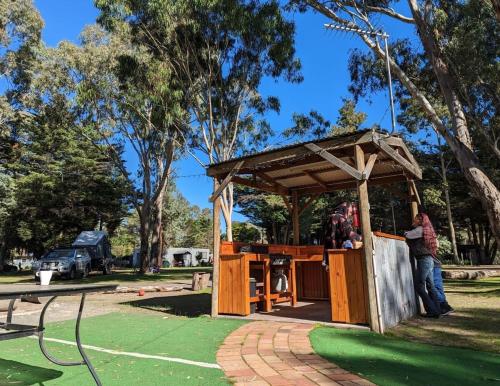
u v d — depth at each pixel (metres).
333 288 5.45
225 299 6.47
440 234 35.72
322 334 4.71
